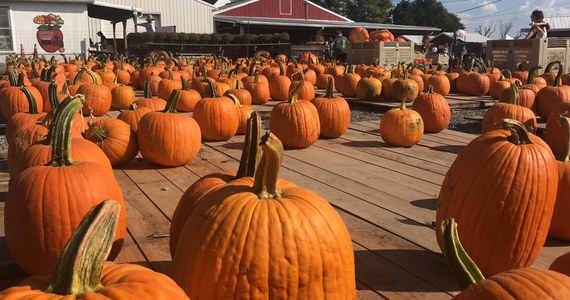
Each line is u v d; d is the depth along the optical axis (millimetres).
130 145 5059
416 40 58969
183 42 23297
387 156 5727
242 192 2115
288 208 2029
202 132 6391
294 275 1948
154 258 2895
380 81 11359
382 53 17297
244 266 1930
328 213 2104
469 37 57500
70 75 10742
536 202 2564
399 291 2576
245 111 6867
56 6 21234
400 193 4250
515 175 2561
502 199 2557
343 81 12031
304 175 4840
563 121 3150
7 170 5066
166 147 4961
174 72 11484
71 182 2609
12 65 13734
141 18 31969
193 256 2008
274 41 24906
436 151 6012
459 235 2686
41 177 2609
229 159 5523
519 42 14680
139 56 22703
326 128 6672
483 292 1640
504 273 1719
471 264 1767
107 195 2697
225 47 24141
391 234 3320
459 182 2703
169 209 3768
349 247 2137
